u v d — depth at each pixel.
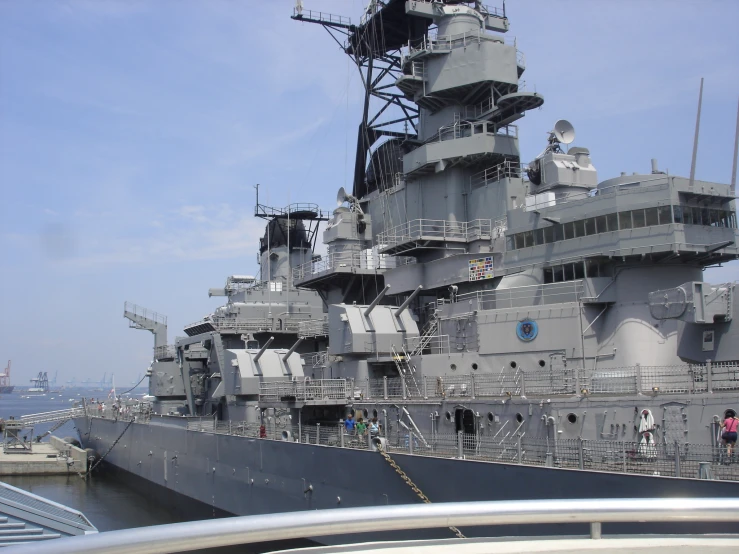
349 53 41.53
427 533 18.88
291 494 25.48
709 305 18.45
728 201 22.52
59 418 59.00
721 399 16.17
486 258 26.70
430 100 31.77
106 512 35.25
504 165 29.59
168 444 37.03
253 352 32.62
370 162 38.81
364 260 35.81
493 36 30.88
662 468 15.44
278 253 49.03
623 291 22.25
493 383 22.67
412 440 21.11
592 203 23.05
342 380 27.19
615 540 4.58
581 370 19.69
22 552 3.14
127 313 52.94
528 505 4.24
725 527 13.31
